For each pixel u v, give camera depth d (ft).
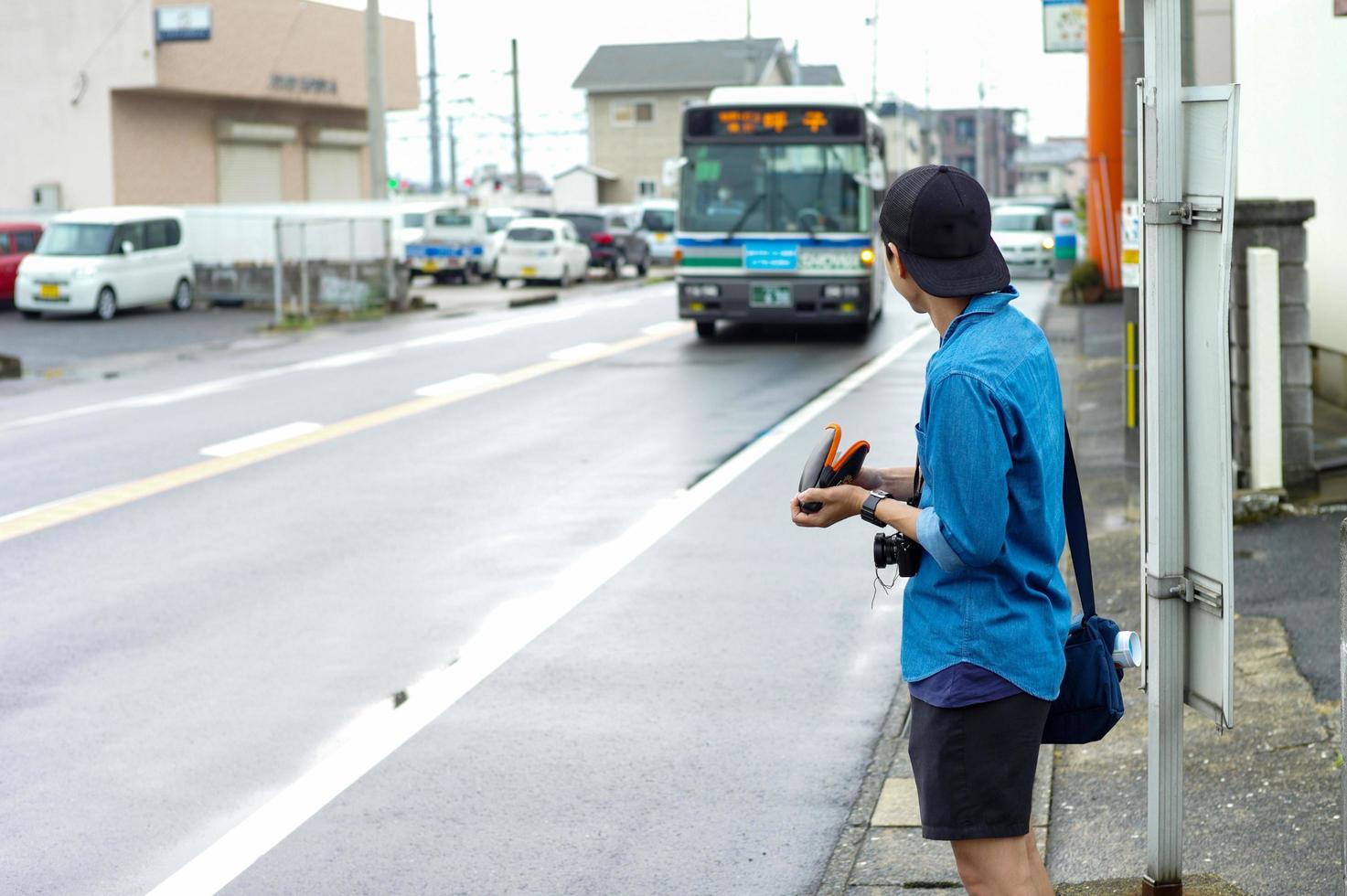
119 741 21.45
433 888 16.52
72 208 141.90
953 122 507.30
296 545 33.99
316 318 106.01
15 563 32.99
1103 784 18.65
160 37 138.92
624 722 21.81
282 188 164.66
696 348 76.64
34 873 17.15
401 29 181.57
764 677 23.84
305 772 20.11
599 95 296.30
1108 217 93.76
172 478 43.06
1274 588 26.03
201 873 17.03
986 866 11.14
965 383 10.48
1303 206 31.58
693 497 38.34
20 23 141.28
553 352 76.69
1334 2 27.94
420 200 157.69
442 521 36.17
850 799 18.81
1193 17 30.22
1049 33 95.30
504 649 25.58
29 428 55.47
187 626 27.48
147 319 108.17
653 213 181.27
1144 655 14.03
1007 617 10.82
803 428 49.19
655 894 16.26
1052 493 11.01
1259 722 19.61
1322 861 15.46
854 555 32.01
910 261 10.94
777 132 76.13
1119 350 66.33
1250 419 31.45
